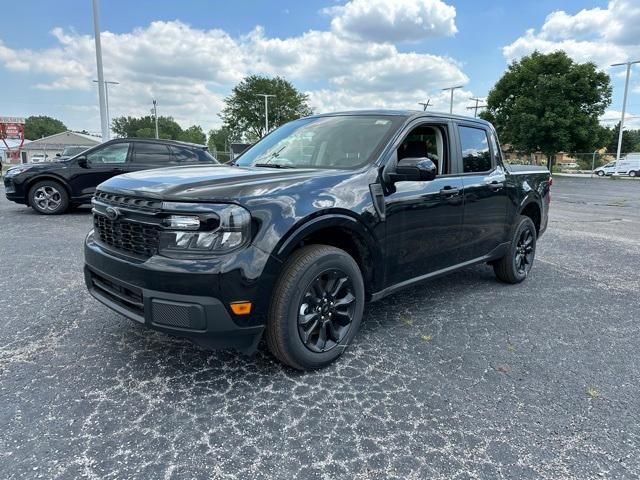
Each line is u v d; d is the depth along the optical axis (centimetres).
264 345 338
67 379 283
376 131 363
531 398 276
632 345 355
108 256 283
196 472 207
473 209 421
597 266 606
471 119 452
